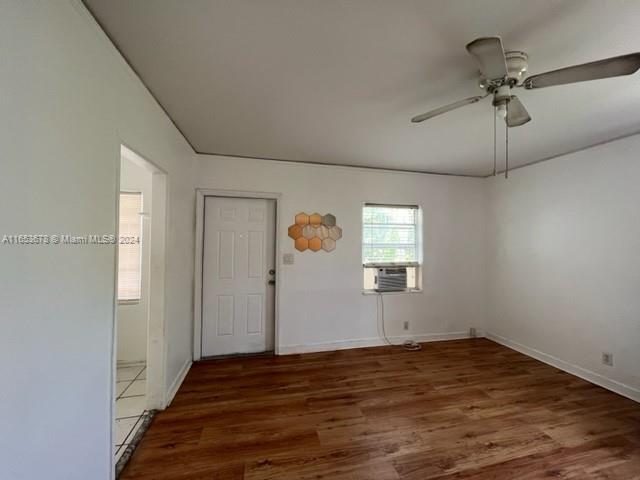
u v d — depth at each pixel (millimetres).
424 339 3832
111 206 1396
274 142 2797
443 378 2770
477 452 1769
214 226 3283
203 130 2502
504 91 1510
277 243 3355
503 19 1222
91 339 1248
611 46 1379
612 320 2566
